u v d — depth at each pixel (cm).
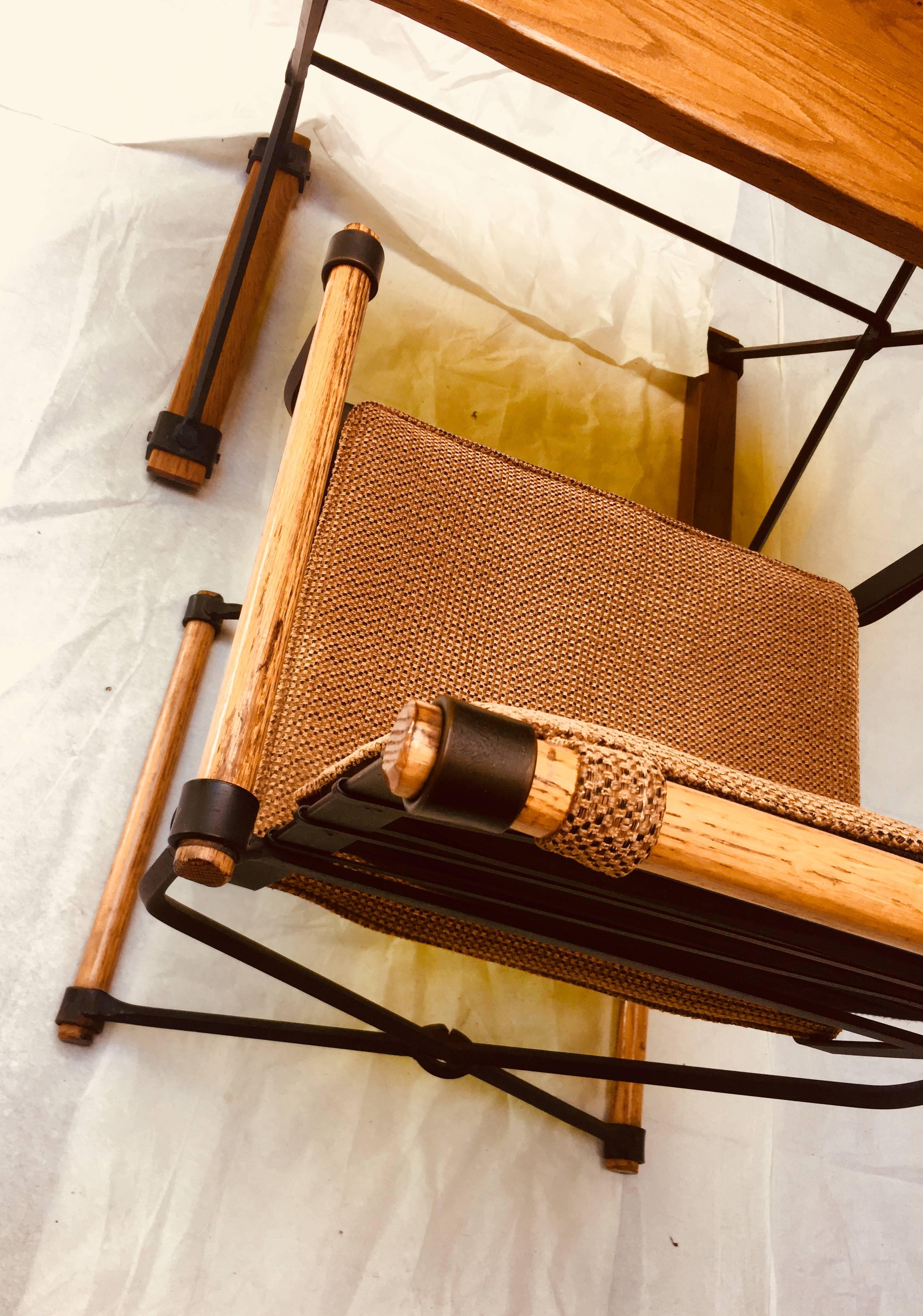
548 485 72
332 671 57
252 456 101
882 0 74
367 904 60
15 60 102
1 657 85
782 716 73
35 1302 71
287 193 110
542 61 58
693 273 127
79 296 98
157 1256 76
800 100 66
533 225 122
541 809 31
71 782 84
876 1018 112
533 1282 89
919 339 101
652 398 131
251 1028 77
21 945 79
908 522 144
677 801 33
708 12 67
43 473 91
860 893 35
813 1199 106
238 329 102
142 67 108
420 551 64
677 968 56
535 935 54
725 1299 97
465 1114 92
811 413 143
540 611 66
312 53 88
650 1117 101
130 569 92
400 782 30
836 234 153
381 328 114
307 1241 81
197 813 47
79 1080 77
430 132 120
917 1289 106
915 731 132
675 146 62
